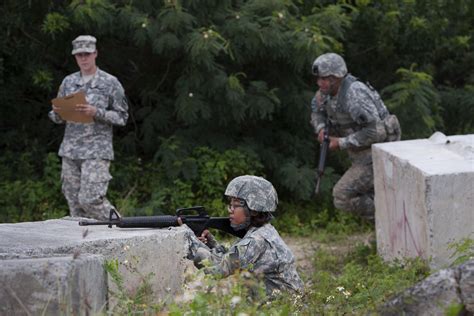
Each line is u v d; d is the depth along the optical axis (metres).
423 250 11.23
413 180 11.55
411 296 6.46
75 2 16.39
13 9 17.19
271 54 17.12
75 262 6.69
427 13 19.55
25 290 6.59
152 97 17.94
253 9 17.34
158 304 7.27
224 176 16.97
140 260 7.87
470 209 10.98
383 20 19.06
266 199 8.69
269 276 8.51
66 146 14.20
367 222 16.94
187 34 16.55
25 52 17.41
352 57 19.78
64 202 16.84
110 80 14.13
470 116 19.69
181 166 16.89
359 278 11.00
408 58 19.83
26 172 17.45
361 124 13.94
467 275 6.33
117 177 17.14
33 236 7.95
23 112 18.14
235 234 8.95
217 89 16.84
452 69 20.92
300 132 18.36
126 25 16.61
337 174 18.25
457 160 11.73
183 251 8.45
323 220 17.27
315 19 17.73
